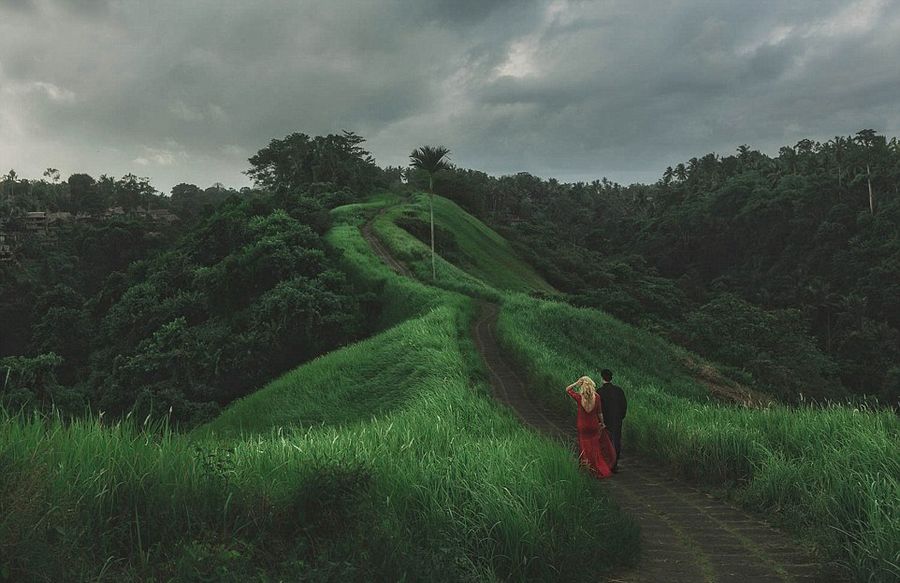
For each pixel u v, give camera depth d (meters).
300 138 126.62
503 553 4.01
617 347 27.03
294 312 39.28
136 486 3.57
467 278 49.94
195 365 39.66
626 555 4.43
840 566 4.04
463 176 120.31
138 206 194.38
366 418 15.46
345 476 4.28
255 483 4.23
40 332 66.50
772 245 126.75
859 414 7.62
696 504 6.39
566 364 18.36
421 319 27.84
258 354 38.84
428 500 4.56
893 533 3.94
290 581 2.82
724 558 4.55
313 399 19.30
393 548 3.42
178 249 75.44
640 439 9.92
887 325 81.19
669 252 147.75
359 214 74.88
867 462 5.50
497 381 18.16
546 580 3.83
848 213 113.69
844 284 101.00
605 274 103.06
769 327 40.59
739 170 184.88
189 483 3.82
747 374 30.81
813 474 5.91
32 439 3.66
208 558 2.94
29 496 2.88
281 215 64.31
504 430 9.41
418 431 7.83
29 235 130.62
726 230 137.12
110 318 62.38
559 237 145.88
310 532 3.74
